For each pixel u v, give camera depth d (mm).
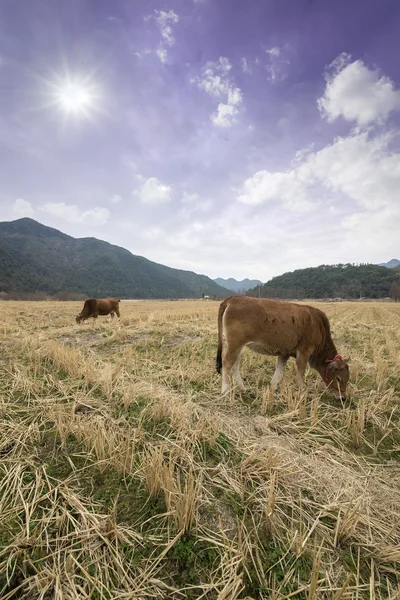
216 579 1800
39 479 2514
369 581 1883
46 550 1936
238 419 3807
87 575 1754
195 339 8453
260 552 1994
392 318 17984
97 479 2598
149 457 2703
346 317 18359
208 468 2746
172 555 1934
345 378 4543
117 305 15320
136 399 4164
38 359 5625
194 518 2154
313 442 3408
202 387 4926
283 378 5465
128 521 2176
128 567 1849
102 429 3088
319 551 1885
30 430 3227
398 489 2709
